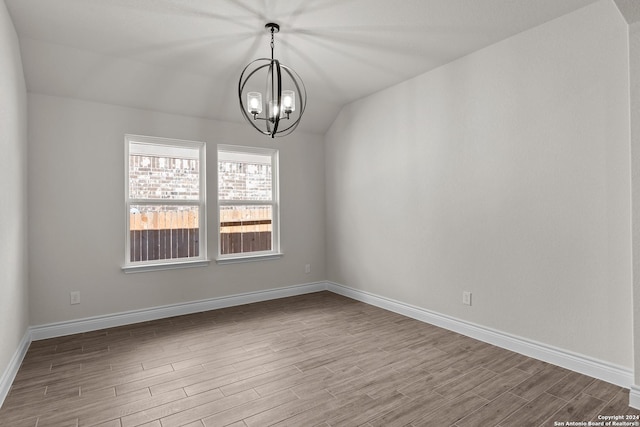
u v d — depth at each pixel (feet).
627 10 6.73
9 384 7.75
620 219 7.72
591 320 8.21
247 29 9.26
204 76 12.37
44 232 10.91
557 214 8.75
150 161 13.01
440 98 11.61
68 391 7.70
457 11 8.42
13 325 8.44
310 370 8.70
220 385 7.97
